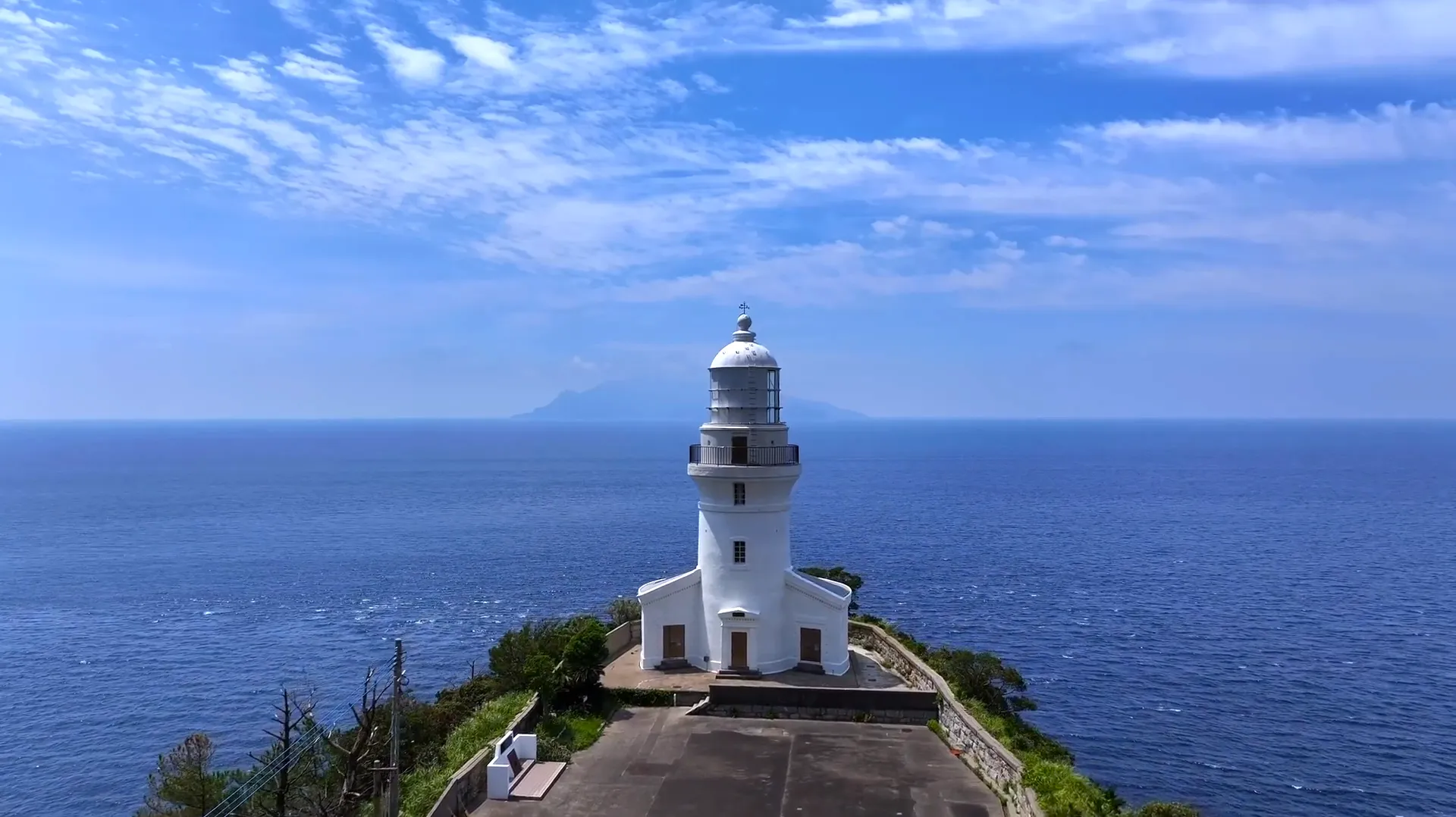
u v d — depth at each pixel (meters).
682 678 42.72
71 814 50.97
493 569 121.00
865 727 38.53
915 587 108.12
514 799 31.27
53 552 136.38
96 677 73.56
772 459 43.47
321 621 92.12
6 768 56.69
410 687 69.75
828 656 43.72
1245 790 52.66
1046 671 74.38
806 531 158.62
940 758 35.12
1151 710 65.19
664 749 35.88
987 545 142.00
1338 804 51.12
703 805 30.83
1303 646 82.25
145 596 104.06
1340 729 61.88
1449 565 125.00
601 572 118.50
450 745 35.88
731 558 43.53
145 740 60.66
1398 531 160.00
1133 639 84.50
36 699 68.44
